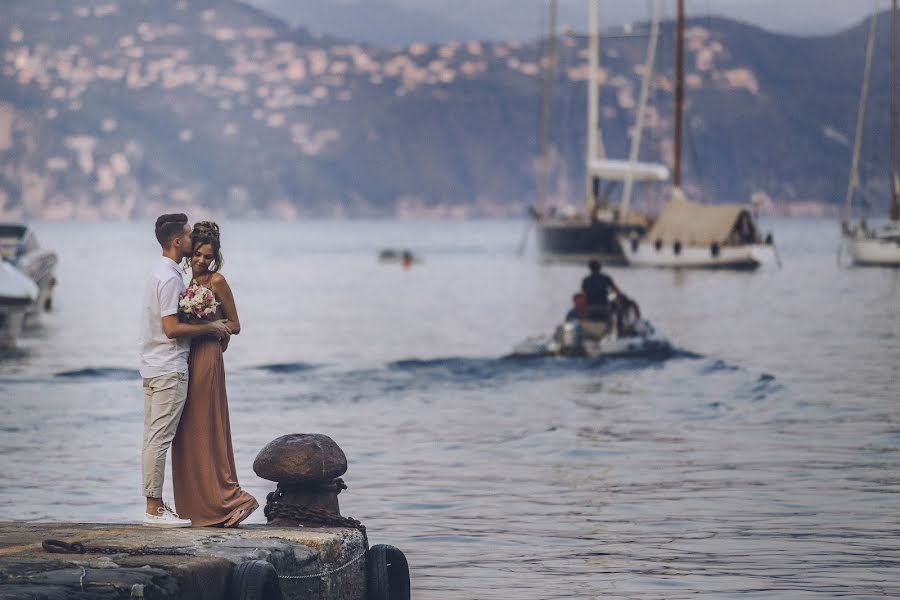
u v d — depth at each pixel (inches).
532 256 6230.3
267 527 403.5
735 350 1584.6
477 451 828.6
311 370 1378.0
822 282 3459.6
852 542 553.0
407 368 1374.3
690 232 4121.6
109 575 318.3
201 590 329.7
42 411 1032.8
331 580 383.2
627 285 3314.5
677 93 4333.2
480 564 519.5
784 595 466.0
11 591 301.4
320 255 6752.0
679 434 890.7
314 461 415.2
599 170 4603.8
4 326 1549.0
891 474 721.0
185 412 412.2
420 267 5054.1
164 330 406.9
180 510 410.9
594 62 4670.3
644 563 518.6
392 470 756.6
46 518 610.5
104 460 789.9
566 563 520.7
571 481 712.4
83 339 1803.6
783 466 752.3
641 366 1343.5
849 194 4498.0
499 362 1397.6
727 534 571.8
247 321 2249.0
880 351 1568.7
